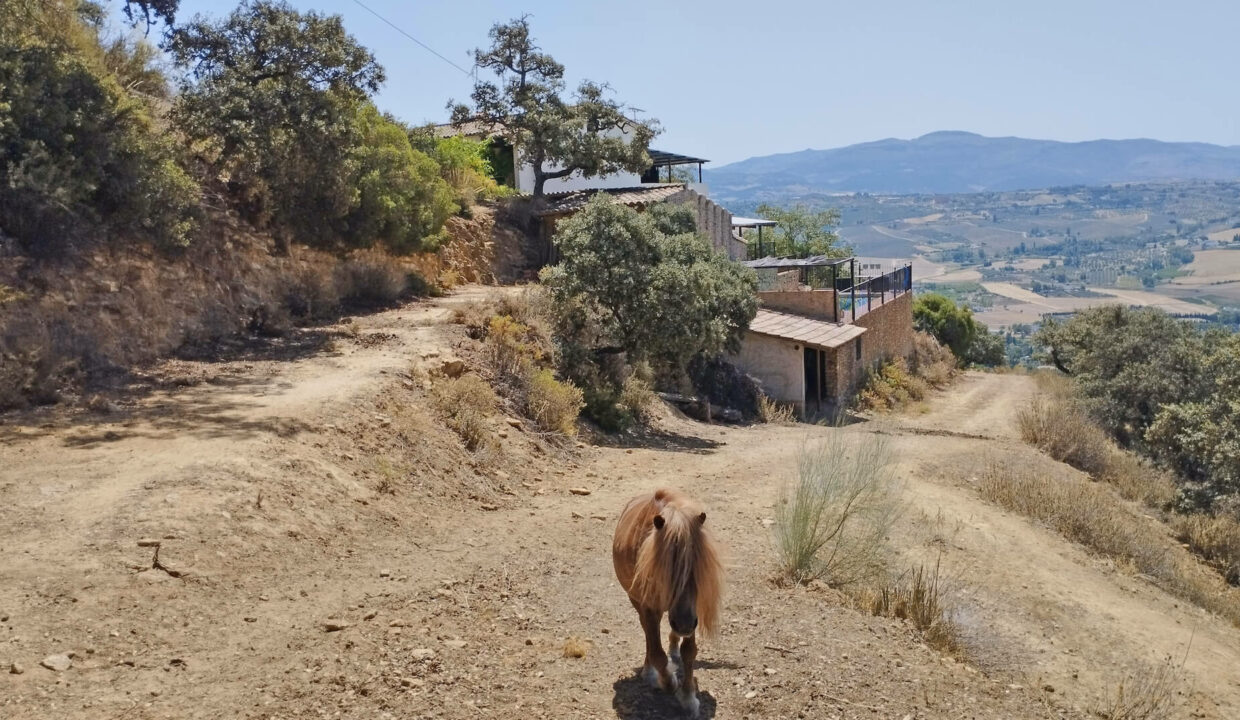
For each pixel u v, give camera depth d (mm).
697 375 28625
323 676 6477
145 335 16406
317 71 21031
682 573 5859
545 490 14000
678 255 22234
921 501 16047
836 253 59625
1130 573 15156
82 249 16625
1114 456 26391
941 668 8555
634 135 39812
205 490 9766
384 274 24656
